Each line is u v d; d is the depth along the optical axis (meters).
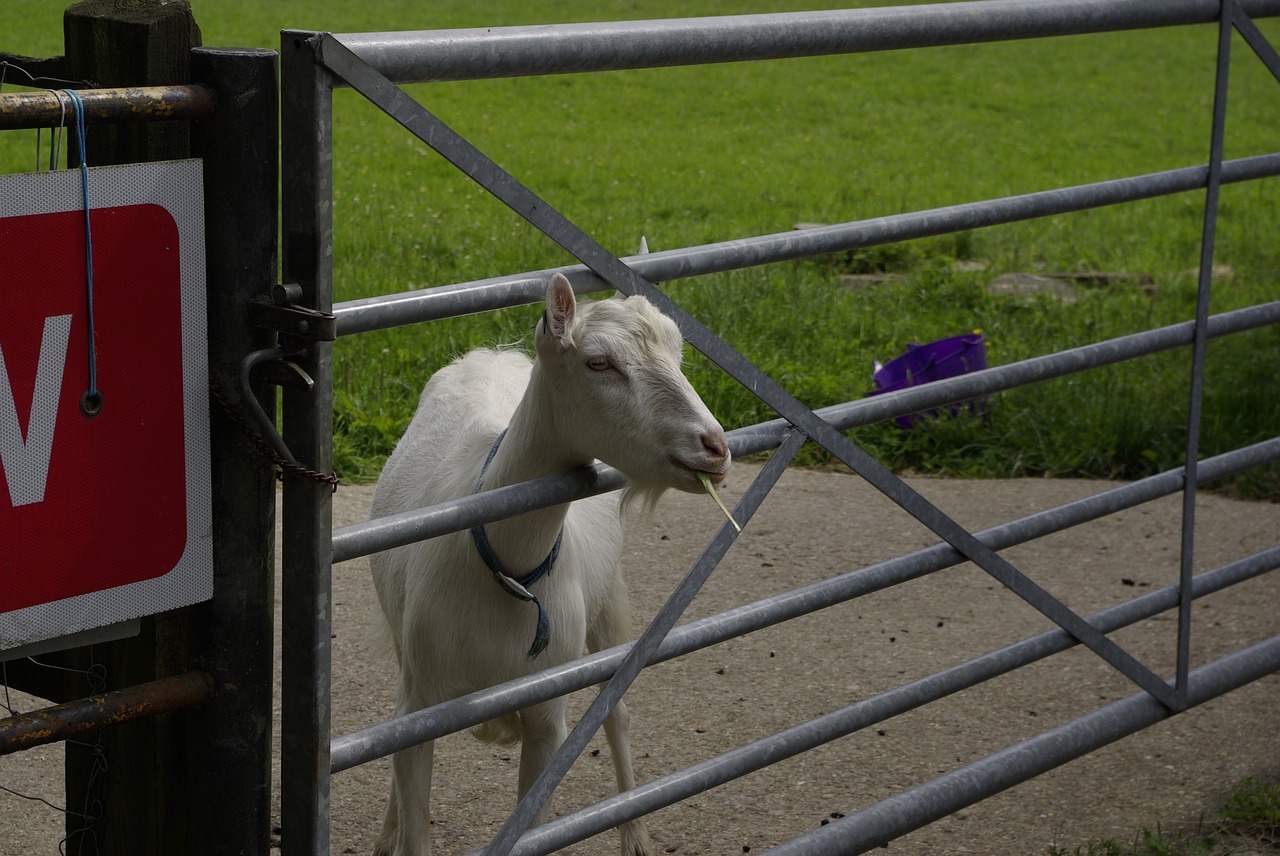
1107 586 5.08
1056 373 3.03
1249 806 3.45
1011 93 19.17
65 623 1.79
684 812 3.53
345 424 5.82
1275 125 17.19
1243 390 6.63
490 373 3.39
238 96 1.84
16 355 1.68
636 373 2.32
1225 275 9.44
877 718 2.82
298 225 1.88
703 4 23.27
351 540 2.00
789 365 6.74
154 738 2.09
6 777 3.46
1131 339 3.15
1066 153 15.16
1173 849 3.30
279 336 1.91
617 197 11.62
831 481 6.01
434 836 3.37
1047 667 4.43
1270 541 5.55
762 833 3.44
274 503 1.98
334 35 1.82
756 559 5.18
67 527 1.77
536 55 2.08
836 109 17.41
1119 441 6.30
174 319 1.83
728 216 11.10
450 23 19.67
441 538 2.73
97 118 1.73
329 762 2.03
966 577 5.16
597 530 3.22
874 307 8.03
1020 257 9.87
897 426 6.43
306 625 1.98
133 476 1.83
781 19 2.41
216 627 2.00
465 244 8.91
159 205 1.79
